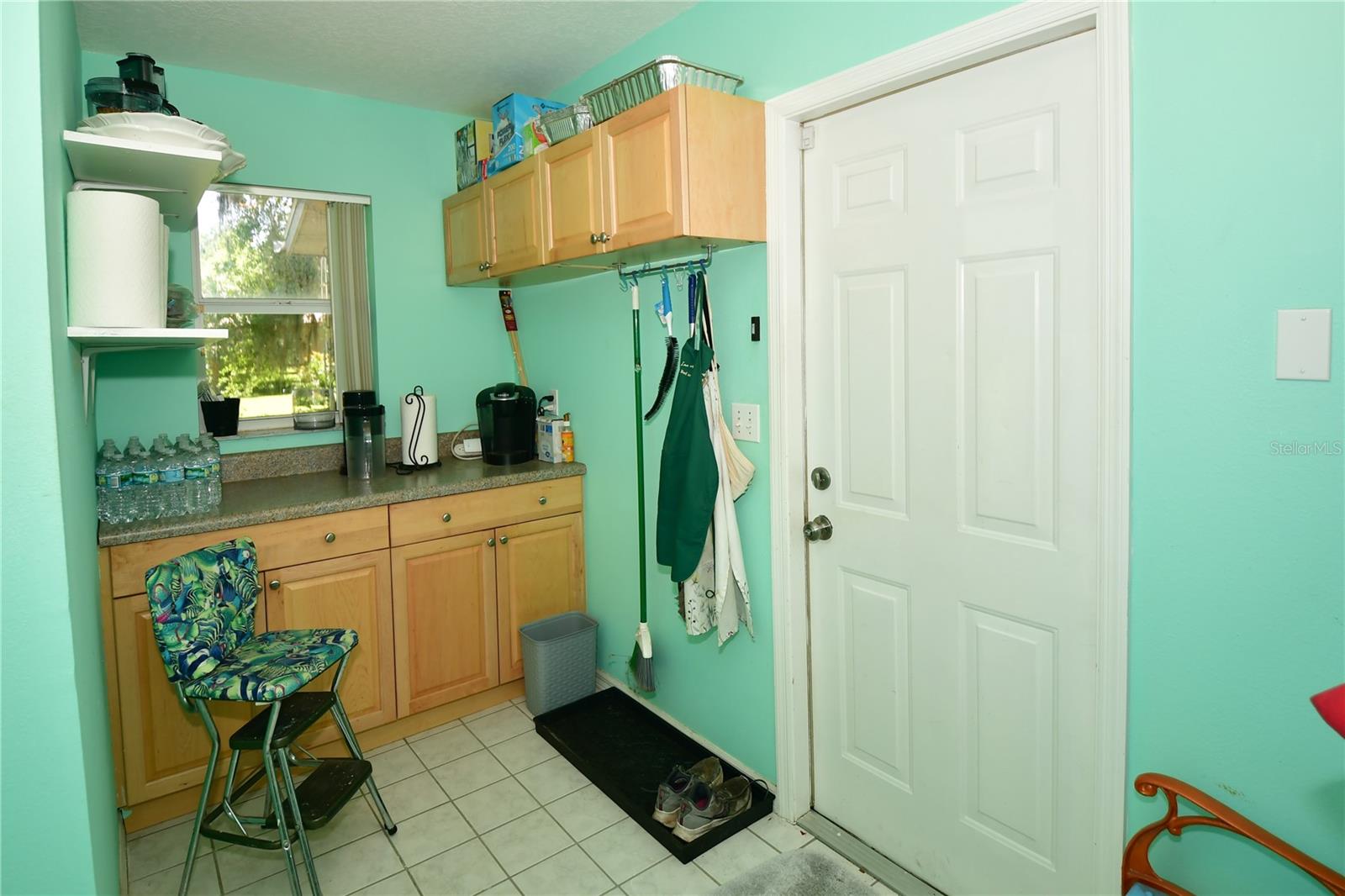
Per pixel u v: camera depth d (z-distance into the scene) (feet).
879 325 6.25
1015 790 5.63
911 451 6.12
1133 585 4.65
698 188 6.24
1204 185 4.17
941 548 5.97
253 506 7.69
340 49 8.17
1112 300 4.57
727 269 7.26
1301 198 3.84
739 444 7.35
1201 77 4.14
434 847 6.88
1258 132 3.96
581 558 10.15
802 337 6.88
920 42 5.41
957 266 5.64
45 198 3.52
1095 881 5.01
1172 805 4.38
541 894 6.25
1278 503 4.03
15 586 3.48
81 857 3.69
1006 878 5.74
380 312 10.11
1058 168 4.99
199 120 8.75
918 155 5.81
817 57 6.20
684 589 7.52
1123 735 4.75
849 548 6.73
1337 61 3.68
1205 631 4.36
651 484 8.76
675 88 6.14
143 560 6.91
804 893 6.21
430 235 10.46
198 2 7.00
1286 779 4.11
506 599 9.46
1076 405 5.01
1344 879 3.74
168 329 5.35
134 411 8.48
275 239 9.66
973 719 5.88
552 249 8.00
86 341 5.63
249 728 6.20
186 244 8.86
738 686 7.79
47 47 3.95
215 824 7.32
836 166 6.46
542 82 9.23
